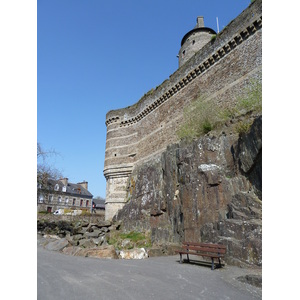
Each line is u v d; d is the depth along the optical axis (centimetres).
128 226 2056
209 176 1128
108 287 527
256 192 957
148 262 858
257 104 1188
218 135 1273
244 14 1445
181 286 550
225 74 1540
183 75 1966
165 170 1656
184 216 1209
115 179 2702
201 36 2866
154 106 2361
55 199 5081
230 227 876
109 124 2925
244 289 535
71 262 806
